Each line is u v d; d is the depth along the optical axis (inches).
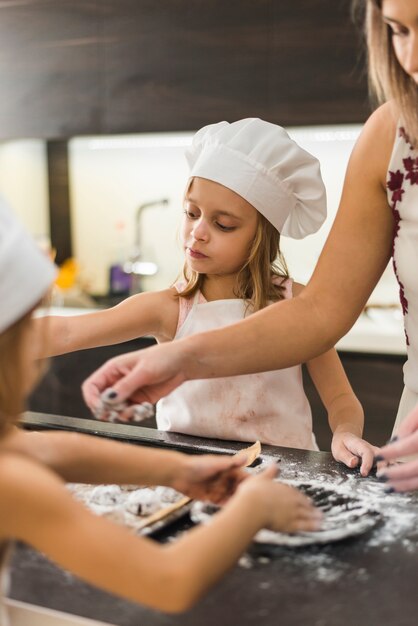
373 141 48.1
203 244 56.6
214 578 27.4
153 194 133.0
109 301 131.6
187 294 61.3
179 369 42.2
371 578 31.7
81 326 58.3
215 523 28.7
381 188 48.4
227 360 44.2
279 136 56.9
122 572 26.5
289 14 100.4
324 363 61.1
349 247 48.5
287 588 31.0
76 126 115.4
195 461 37.1
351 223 48.8
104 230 136.9
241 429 58.2
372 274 49.0
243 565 32.7
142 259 134.4
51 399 115.4
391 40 42.1
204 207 56.0
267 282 59.3
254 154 55.8
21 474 27.1
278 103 102.9
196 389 58.7
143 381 40.0
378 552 34.0
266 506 30.2
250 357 44.9
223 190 55.4
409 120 44.0
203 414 58.7
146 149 131.6
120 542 26.9
